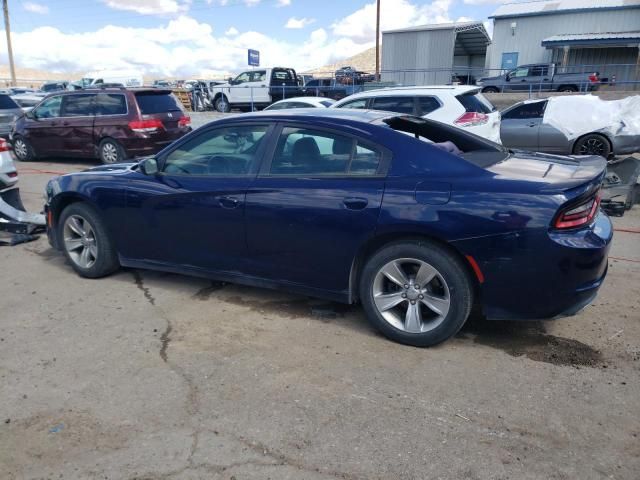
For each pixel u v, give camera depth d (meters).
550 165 3.66
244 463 2.52
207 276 4.36
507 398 3.00
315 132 3.85
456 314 3.42
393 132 3.67
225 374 3.29
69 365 3.42
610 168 7.46
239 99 23.59
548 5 32.38
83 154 12.21
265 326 3.95
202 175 4.25
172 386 3.17
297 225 3.76
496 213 3.20
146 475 2.46
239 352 3.57
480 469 2.46
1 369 3.38
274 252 3.94
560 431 2.72
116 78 37.81
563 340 3.68
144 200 4.44
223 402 3.00
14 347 3.67
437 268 3.40
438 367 3.34
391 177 3.53
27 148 13.00
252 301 4.41
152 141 11.61
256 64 24.95
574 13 30.88
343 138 3.74
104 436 2.73
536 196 3.18
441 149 3.57
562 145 10.79
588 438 2.66
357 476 2.43
